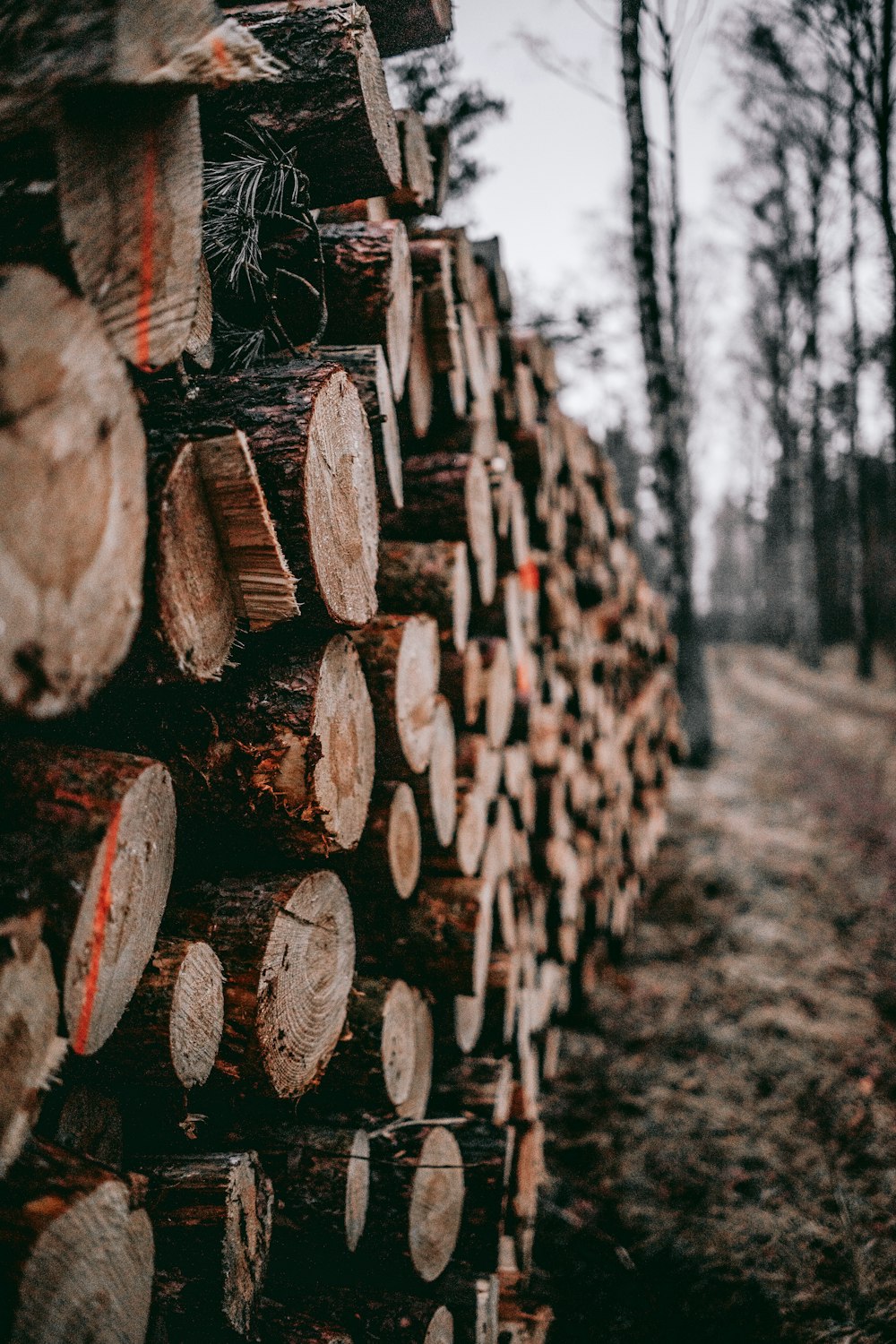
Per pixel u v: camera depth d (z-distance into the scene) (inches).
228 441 50.1
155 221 44.3
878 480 774.5
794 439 658.8
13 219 39.2
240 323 81.3
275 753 59.9
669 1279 101.7
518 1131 108.7
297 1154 68.2
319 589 59.4
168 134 44.8
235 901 60.0
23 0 39.6
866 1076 137.9
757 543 1284.4
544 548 161.9
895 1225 106.7
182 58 40.7
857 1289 97.5
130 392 38.6
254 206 75.6
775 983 173.3
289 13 74.0
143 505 39.8
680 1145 125.6
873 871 232.4
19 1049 37.6
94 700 55.8
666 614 313.9
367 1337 67.4
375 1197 73.7
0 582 31.9
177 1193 54.7
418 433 107.8
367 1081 75.7
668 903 225.3
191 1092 60.4
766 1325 94.2
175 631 48.1
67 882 41.0
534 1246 107.3
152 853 47.3
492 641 117.6
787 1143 124.3
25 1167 39.0
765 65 335.0
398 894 83.6
